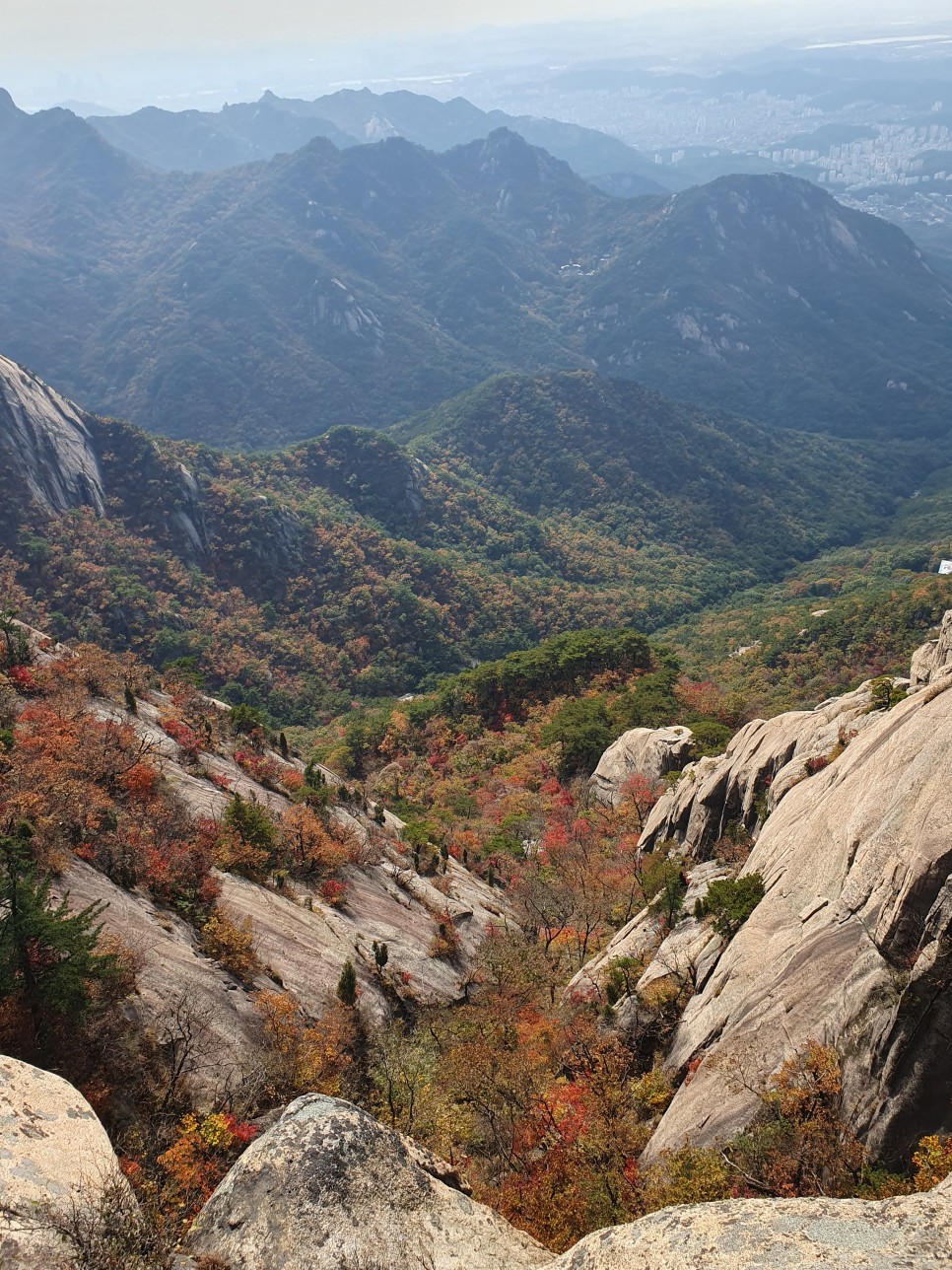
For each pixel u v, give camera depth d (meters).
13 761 39.81
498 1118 31.16
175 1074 26.11
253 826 45.84
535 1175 26.89
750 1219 11.98
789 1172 19.91
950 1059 18.84
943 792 21.39
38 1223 13.41
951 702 24.61
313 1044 32.81
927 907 20.39
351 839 55.50
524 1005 44.25
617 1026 35.09
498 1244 14.99
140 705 59.47
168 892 37.69
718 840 49.53
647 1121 28.70
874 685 45.94
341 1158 15.28
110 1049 25.75
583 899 57.12
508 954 48.97
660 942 41.16
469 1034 39.00
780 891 29.95
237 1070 29.50
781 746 48.03
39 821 34.41
